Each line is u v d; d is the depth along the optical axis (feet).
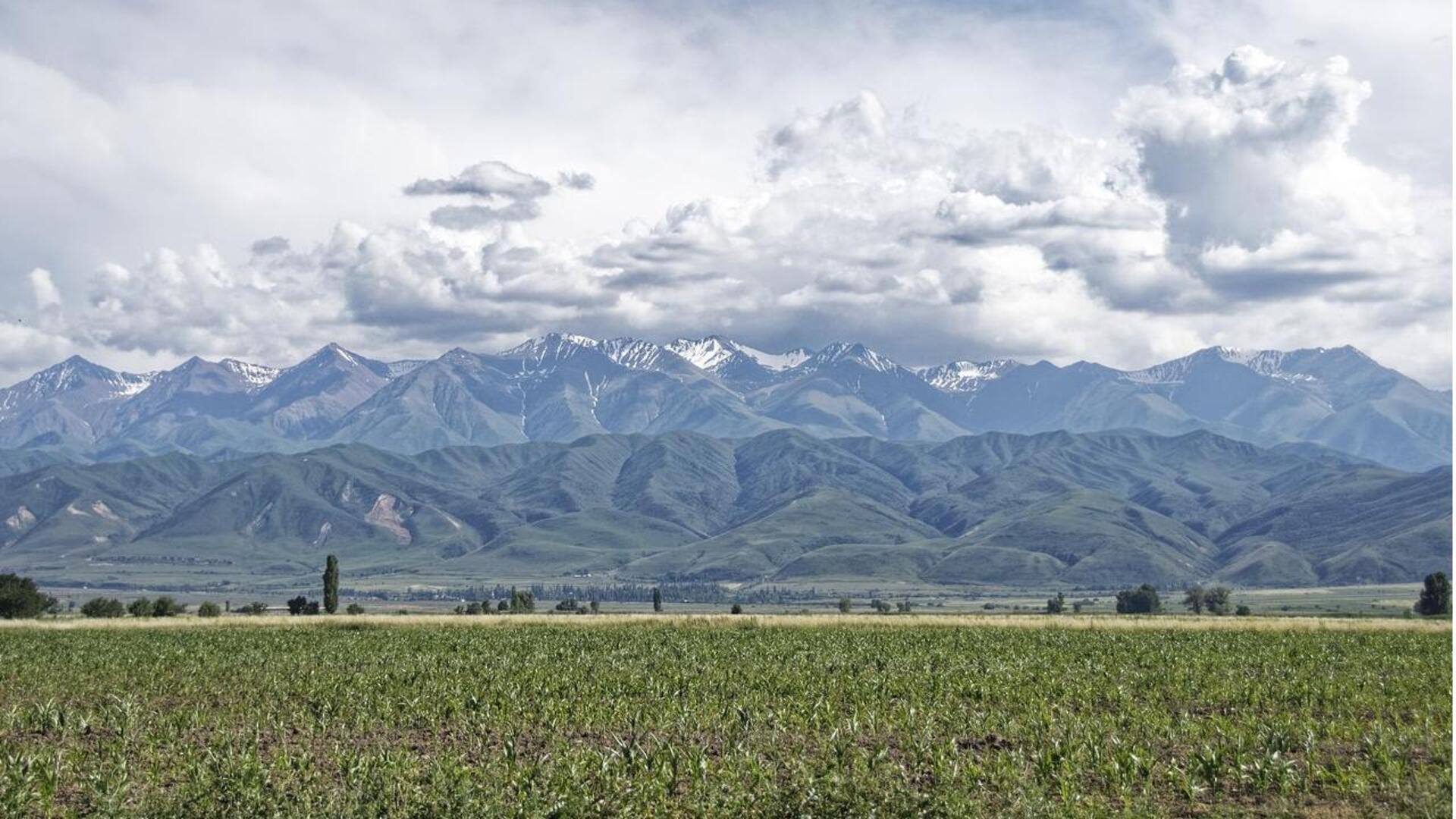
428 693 144.15
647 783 90.79
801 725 119.34
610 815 85.25
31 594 483.92
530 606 645.92
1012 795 87.45
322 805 87.45
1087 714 122.72
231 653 209.26
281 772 96.99
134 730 118.73
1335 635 240.73
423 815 83.87
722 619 302.25
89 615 497.87
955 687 146.61
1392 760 95.66
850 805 84.58
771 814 84.53
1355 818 83.05
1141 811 84.43
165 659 197.36
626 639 237.86
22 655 205.67
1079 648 207.41
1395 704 128.16
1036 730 112.88
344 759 99.50
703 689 146.92
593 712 127.34
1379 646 207.31
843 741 107.76
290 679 165.68
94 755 107.45
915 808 84.17
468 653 205.57
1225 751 98.63
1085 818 82.58
